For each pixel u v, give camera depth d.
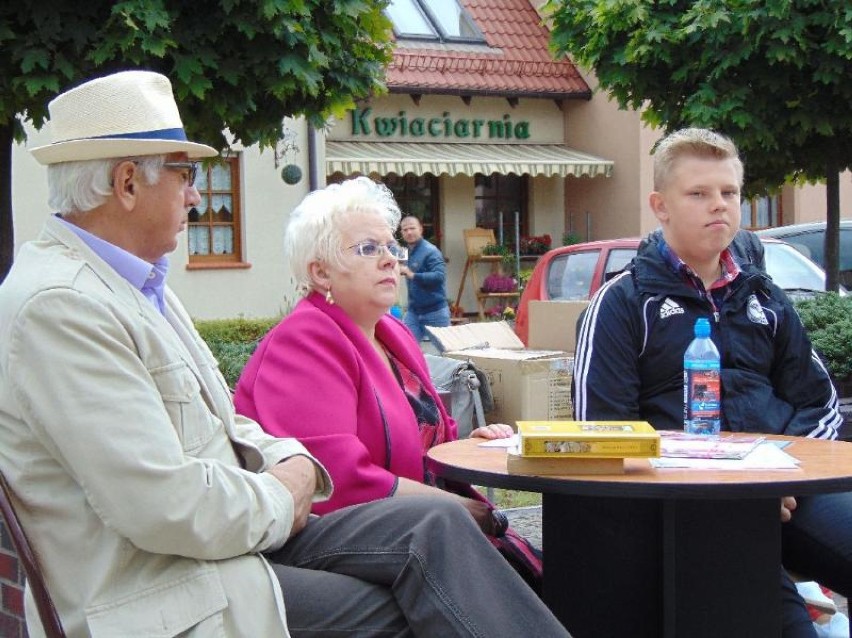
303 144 16.28
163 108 2.76
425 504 2.73
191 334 2.95
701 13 7.56
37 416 2.39
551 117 20.53
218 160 6.38
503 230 20.45
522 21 20.80
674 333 3.54
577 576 3.16
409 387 3.80
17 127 6.38
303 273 3.55
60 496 2.46
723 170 3.49
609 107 19.89
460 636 2.56
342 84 6.30
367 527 2.73
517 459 2.70
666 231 3.60
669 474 2.65
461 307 19.69
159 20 5.22
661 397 3.55
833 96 7.88
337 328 3.43
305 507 2.81
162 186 2.71
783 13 7.30
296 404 3.29
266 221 16.19
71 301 2.43
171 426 2.49
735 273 3.60
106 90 2.69
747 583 3.01
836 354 6.88
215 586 2.48
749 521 3.00
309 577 2.70
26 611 2.62
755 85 7.89
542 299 9.74
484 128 19.78
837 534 3.39
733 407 3.53
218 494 2.48
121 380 2.43
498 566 2.66
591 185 20.38
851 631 3.52
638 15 7.89
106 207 2.68
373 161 17.09
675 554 2.96
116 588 2.43
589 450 2.66
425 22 19.67
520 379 6.51
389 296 3.55
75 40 5.29
